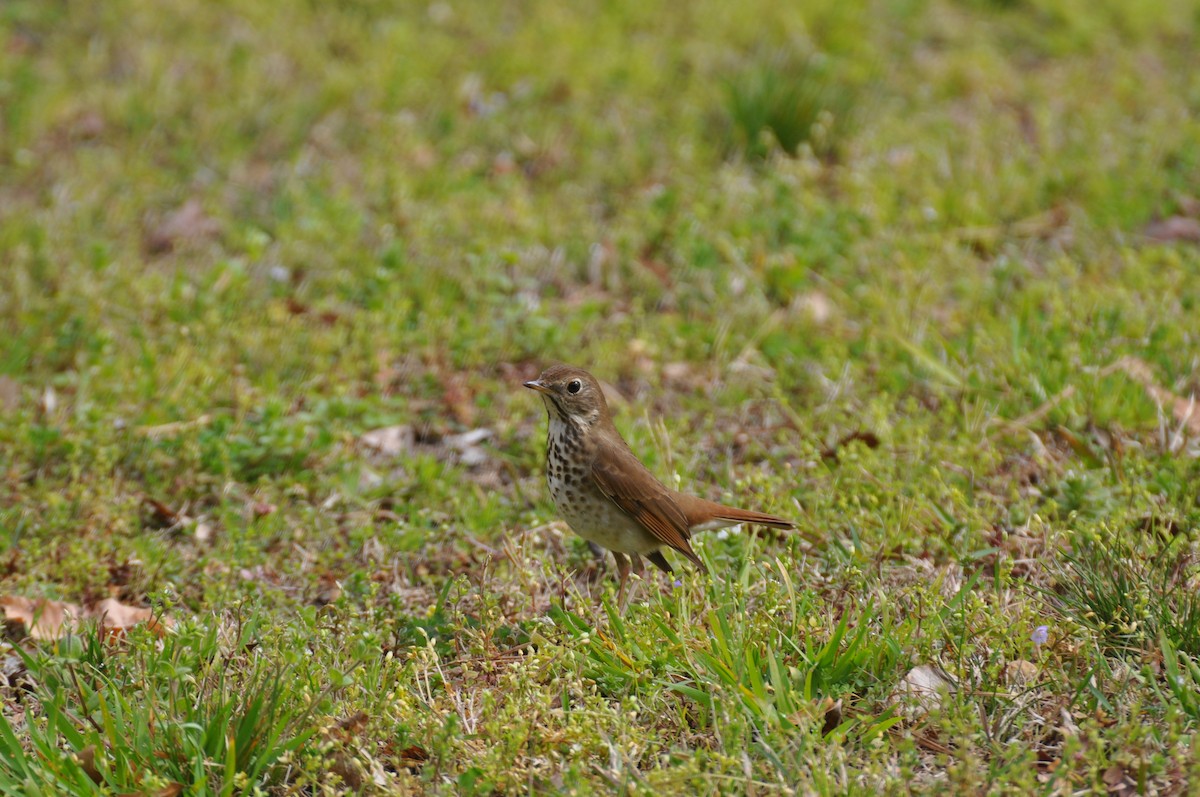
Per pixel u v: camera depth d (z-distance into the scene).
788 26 19.20
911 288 13.25
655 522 9.02
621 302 14.01
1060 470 10.33
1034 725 7.47
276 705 7.37
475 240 14.55
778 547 9.79
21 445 11.24
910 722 7.53
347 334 13.33
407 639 8.70
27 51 19.31
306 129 17.22
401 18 19.89
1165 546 8.74
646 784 6.85
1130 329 12.16
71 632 8.50
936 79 18.06
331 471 11.34
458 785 7.10
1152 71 18.53
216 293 13.73
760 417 12.02
